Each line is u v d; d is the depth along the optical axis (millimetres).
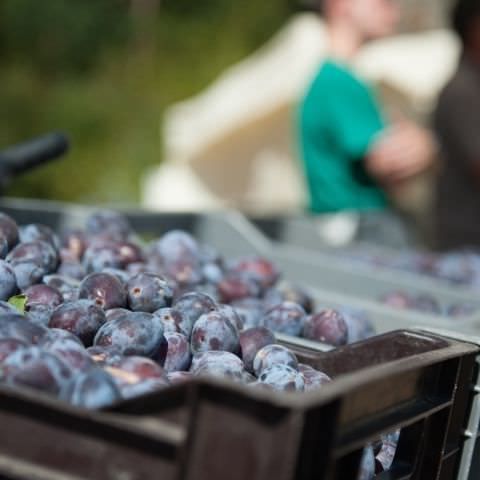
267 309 1963
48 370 1165
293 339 1664
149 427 1062
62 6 11266
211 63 11531
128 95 11180
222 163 6840
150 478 1058
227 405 1049
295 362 1503
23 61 11109
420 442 1407
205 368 1427
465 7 4367
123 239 2295
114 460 1068
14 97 10688
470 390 1494
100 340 1403
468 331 2230
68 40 11242
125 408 1080
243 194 6930
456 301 2854
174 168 6996
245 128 6570
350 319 1977
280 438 1024
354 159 4398
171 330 1533
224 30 11695
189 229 3309
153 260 2221
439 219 4543
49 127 10742
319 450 1089
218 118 6562
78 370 1213
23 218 2754
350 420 1185
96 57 11328
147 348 1403
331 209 4496
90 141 10781
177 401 1070
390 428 1250
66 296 1596
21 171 2611
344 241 4262
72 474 1079
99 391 1142
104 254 1971
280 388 1369
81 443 1080
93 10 11398
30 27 11141
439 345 1475
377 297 2969
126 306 1604
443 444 1408
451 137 4418
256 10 11695
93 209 2902
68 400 1150
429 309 2689
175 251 2256
